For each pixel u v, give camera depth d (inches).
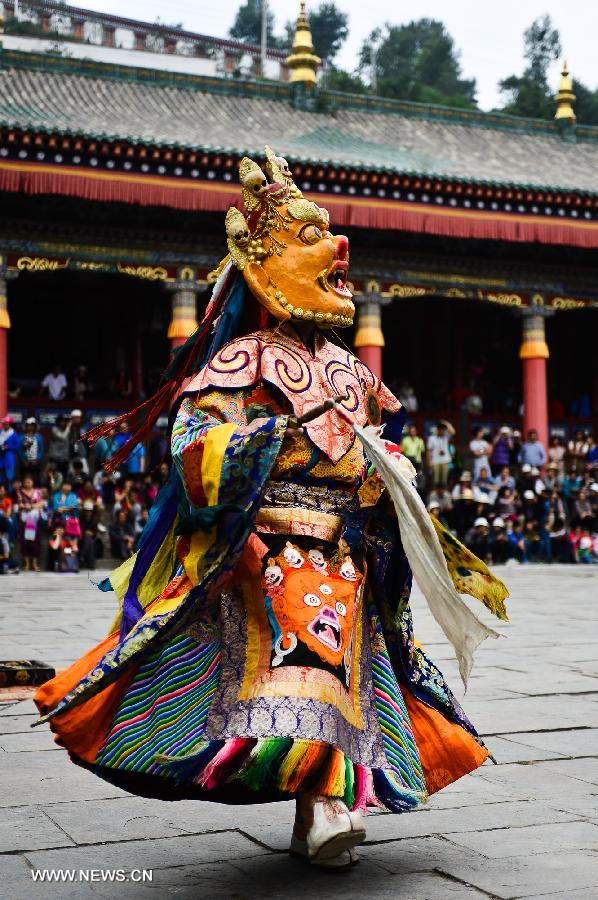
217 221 1357.0
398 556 205.5
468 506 1263.5
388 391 222.7
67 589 839.7
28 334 1616.6
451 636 189.8
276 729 174.4
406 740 196.2
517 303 1535.4
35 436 1140.5
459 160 1592.0
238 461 180.2
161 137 1364.4
